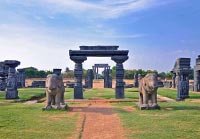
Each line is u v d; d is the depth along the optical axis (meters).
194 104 23.73
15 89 30.64
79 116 17.70
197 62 44.50
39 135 12.77
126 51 32.12
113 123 15.48
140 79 22.41
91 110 20.62
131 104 25.19
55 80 20.45
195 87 44.88
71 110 20.61
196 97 32.12
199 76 44.69
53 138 12.34
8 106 22.59
